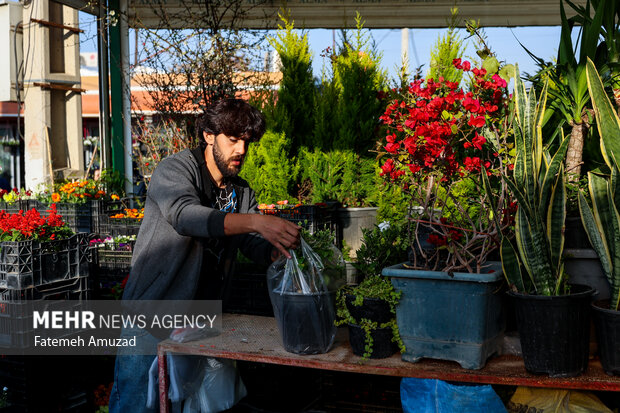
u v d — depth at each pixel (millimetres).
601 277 1785
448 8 6211
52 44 6312
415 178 1897
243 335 1992
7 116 9273
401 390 1909
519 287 1637
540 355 1544
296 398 2719
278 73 6121
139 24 5910
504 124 1823
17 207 5719
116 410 2010
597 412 1782
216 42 5469
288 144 5492
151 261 1912
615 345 1518
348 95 5418
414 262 1794
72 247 3080
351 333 1774
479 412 1723
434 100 1708
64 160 6543
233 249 2131
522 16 6094
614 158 1604
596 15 2328
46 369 2863
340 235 4820
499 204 1780
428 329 1662
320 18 6387
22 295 2783
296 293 1745
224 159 1896
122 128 6668
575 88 2330
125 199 6039
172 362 1968
